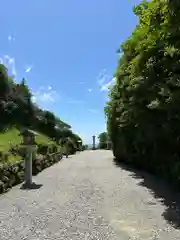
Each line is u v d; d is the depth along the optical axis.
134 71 12.04
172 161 11.55
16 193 10.23
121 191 10.38
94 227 6.16
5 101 27.70
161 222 6.48
